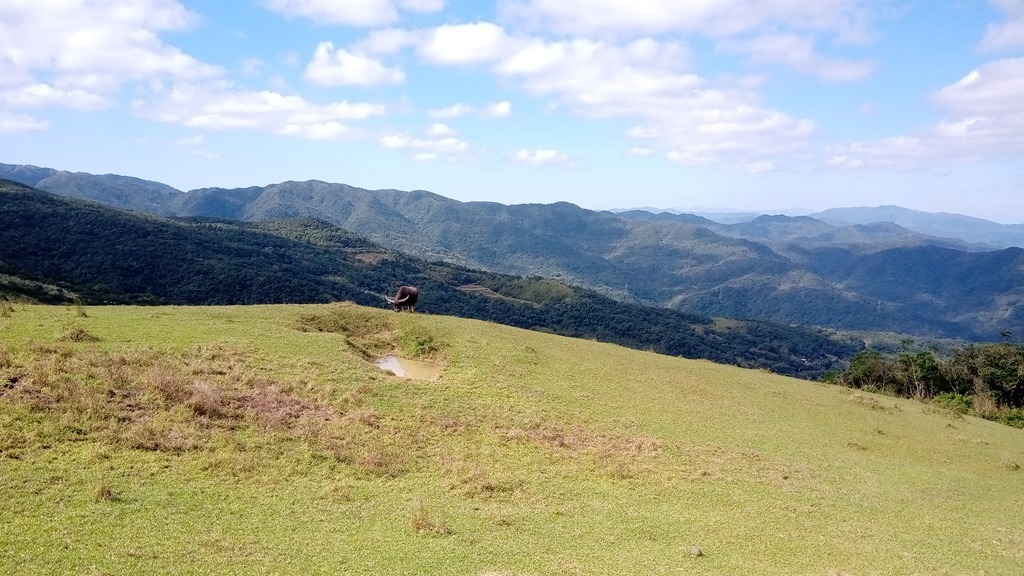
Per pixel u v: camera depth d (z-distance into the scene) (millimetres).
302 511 13922
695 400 30609
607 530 15289
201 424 17359
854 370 62500
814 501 19250
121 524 11789
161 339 23391
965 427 36969
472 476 17719
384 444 19000
